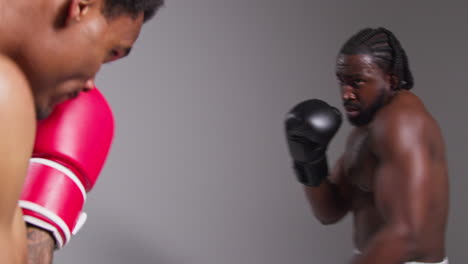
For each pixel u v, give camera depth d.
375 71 1.51
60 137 0.73
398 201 1.31
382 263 1.27
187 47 3.32
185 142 3.31
